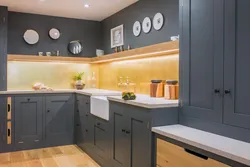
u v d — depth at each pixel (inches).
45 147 168.1
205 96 79.0
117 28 175.8
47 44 187.8
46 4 158.4
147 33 143.2
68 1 152.2
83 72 201.3
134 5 155.6
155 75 134.3
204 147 64.1
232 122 69.5
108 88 186.5
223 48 72.4
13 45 176.9
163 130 81.3
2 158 145.9
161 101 98.3
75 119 175.8
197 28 82.2
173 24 122.7
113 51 182.4
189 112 85.9
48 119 168.7
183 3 88.6
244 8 66.5
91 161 141.2
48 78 190.1
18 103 160.1
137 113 96.4
